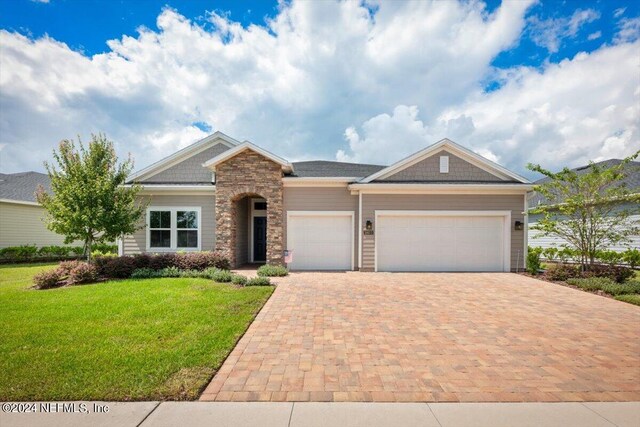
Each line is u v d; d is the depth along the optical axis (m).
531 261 12.38
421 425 2.93
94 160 10.84
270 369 4.08
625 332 5.62
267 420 3.00
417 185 12.73
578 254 11.67
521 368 4.18
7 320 5.79
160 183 14.65
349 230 13.30
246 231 15.71
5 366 3.98
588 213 10.80
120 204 11.07
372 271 12.87
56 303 6.95
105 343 4.73
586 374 4.03
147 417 3.03
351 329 5.67
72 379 3.67
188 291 8.14
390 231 13.04
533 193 12.95
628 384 3.78
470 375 3.97
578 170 19.77
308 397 3.42
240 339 5.14
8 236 17.27
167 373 3.82
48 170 10.61
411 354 4.60
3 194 17.41
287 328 5.70
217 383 3.71
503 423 2.99
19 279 11.06
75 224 10.38
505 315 6.62
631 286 8.70
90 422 2.94
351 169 16.19
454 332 5.56
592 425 2.96
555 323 6.10
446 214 12.95
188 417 3.04
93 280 9.85
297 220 13.34
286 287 9.40
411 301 7.76
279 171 13.01
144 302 7.04
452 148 13.47
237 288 8.71
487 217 13.02
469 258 12.99
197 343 4.75
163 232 14.00
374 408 3.22
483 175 13.45
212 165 13.02
